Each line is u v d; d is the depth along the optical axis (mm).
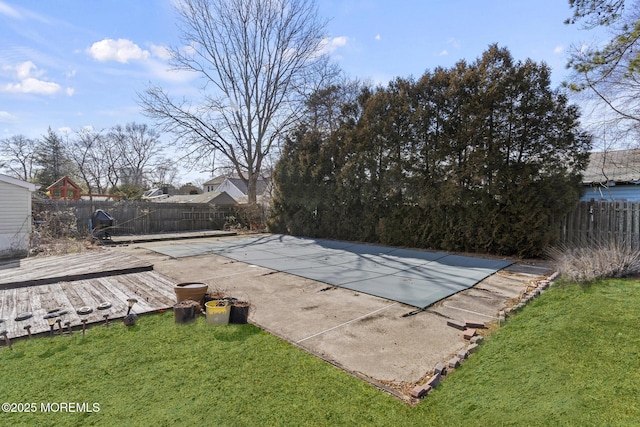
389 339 3359
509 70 7664
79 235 11836
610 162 9562
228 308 3777
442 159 8750
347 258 8070
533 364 2588
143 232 14500
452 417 2113
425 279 5824
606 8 5227
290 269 6832
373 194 10555
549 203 7422
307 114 17094
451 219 8703
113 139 32156
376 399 2338
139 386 2508
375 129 10281
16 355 3006
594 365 2447
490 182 7969
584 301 3795
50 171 28250
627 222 6879
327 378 2611
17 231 9578
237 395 2389
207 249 9695
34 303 4363
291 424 2084
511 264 6949
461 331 3559
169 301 4531
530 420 1979
